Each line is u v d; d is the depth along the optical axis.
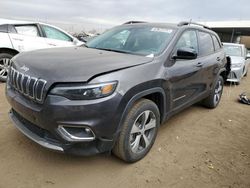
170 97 3.35
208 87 4.82
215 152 3.50
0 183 2.47
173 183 2.73
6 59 6.30
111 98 2.44
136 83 2.66
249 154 3.53
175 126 4.31
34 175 2.65
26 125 2.83
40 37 6.84
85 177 2.71
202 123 4.59
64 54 3.06
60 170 2.78
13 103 2.80
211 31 5.18
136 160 3.03
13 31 6.41
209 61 4.58
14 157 2.92
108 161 3.03
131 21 4.61
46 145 2.50
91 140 2.47
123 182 2.68
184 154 3.36
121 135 2.72
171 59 3.34
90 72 2.44
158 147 3.47
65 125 2.37
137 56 3.16
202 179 2.85
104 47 3.79
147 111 2.97
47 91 2.38
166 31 3.70
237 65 8.70
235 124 4.72
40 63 2.69
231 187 2.75
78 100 2.35
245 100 6.37
